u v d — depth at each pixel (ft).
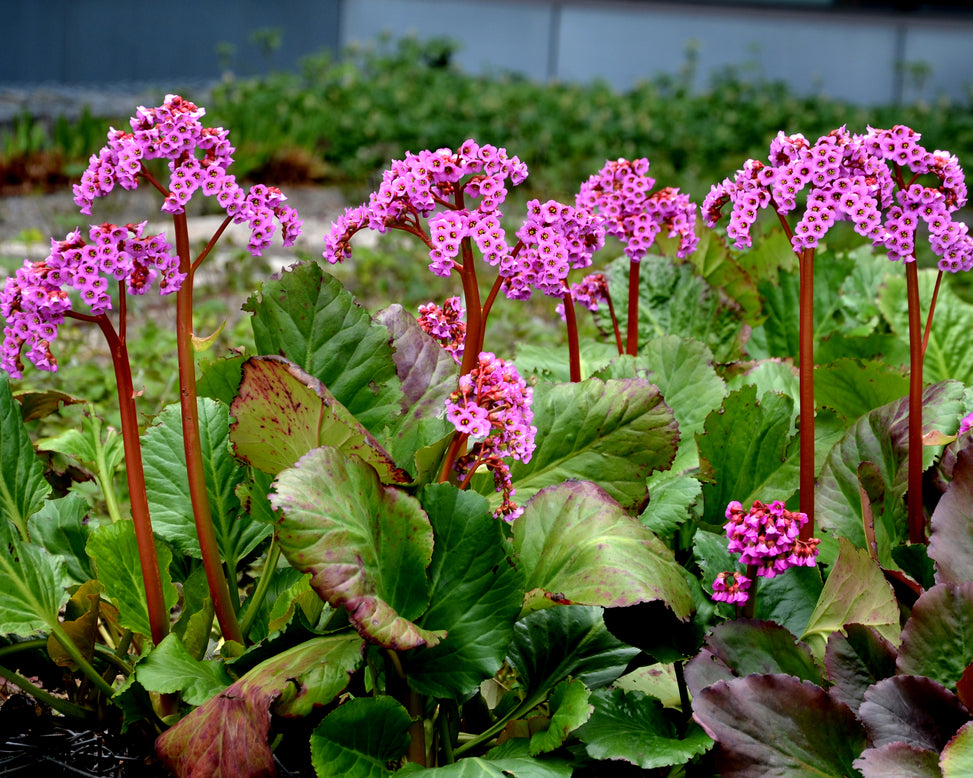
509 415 5.74
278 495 5.43
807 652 5.76
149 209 21.83
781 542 5.71
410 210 5.85
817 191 5.77
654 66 56.75
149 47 49.88
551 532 5.90
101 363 10.96
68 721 6.19
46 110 32.48
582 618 6.17
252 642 6.15
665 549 5.81
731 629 5.77
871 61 55.16
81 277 5.55
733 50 55.93
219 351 11.34
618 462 6.22
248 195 5.79
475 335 5.93
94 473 7.18
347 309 6.16
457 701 5.79
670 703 6.17
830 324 8.16
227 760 5.47
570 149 34.76
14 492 6.21
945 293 7.98
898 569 6.08
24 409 6.84
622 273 7.77
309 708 5.51
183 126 5.65
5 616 5.84
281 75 44.47
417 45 51.01
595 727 5.70
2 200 22.99
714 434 6.43
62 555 6.37
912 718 5.55
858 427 6.45
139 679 5.59
